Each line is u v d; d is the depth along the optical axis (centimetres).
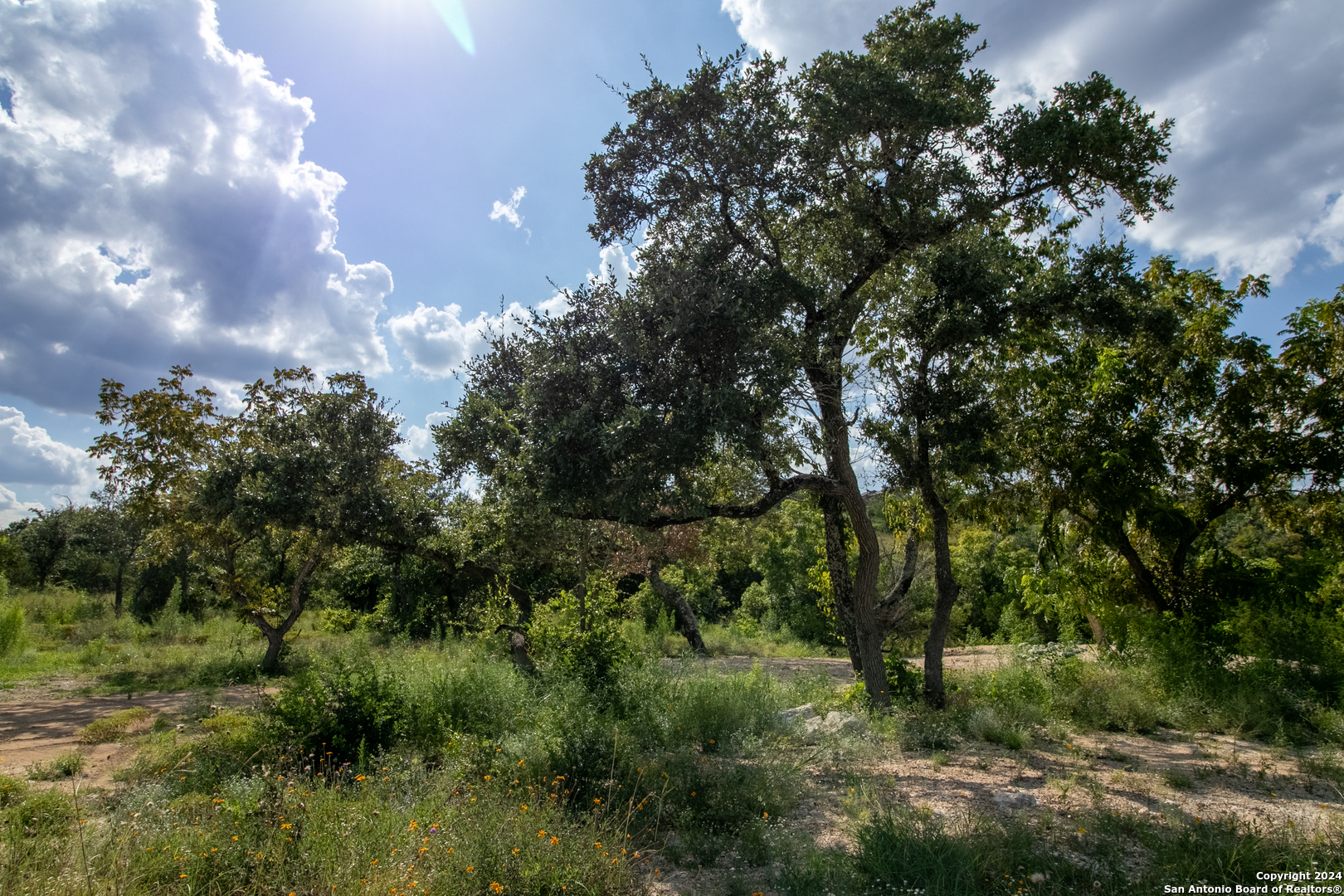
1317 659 1034
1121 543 1357
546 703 805
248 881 400
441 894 376
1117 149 891
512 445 885
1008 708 945
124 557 3484
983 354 1025
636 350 801
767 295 854
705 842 502
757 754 711
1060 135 883
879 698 990
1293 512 1340
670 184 933
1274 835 451
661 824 548
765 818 529
